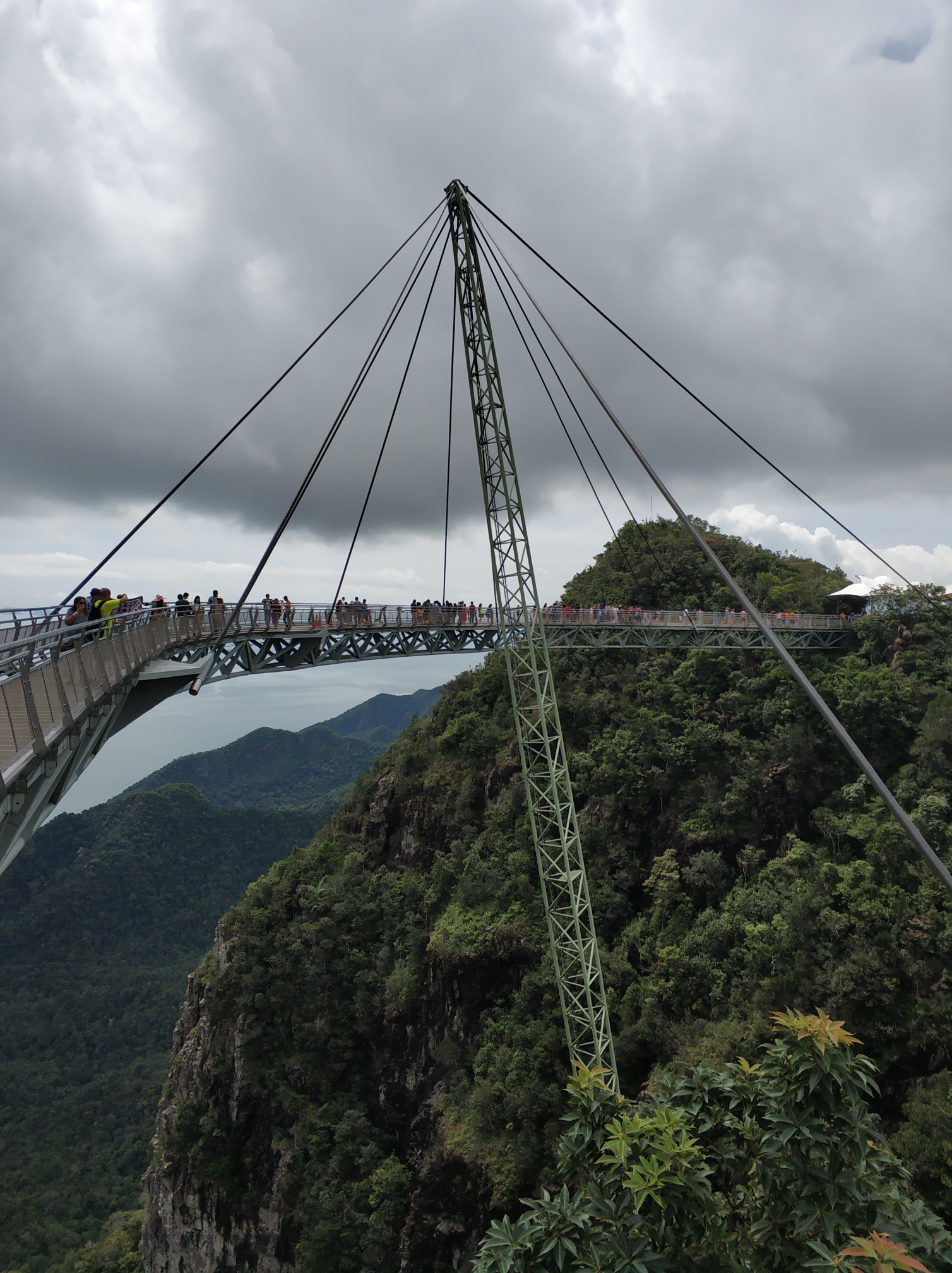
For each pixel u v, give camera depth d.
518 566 53.78
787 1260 9.29
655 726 73.12
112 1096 166.00
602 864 65.75
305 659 47.38
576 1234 9.50
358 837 89.19
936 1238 9.55
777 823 65.31
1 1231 122.81
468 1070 61.94
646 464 25.84
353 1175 64.88
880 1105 44.34
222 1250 73.88
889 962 46.88
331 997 75.19
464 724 83.31
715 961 53.94
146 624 28.50
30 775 14.81
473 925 65.88
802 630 80.94
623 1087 51.59
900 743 67.44
